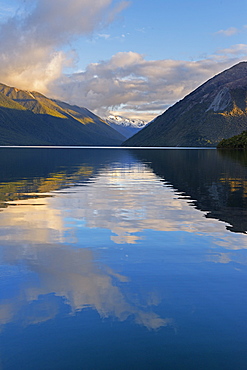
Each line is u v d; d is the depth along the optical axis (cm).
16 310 748
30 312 740
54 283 891
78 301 790
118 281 911
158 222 1636
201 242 1288
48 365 581
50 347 625
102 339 647
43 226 1541
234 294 834
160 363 586
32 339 646
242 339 650
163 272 975
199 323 701
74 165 6469
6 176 4188
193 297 816
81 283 892
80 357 600
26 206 2084
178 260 1080
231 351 616
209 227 1531
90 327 685
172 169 5375
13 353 609
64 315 729
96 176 4206
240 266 1026
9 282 895
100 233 1416
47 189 2948
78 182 3531
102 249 1191
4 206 2086
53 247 1212
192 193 2683
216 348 624
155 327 686
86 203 2205
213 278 932
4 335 657
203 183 3400
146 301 794
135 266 1023
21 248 1198
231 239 1330
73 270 984
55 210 1952
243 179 3778
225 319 716
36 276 938
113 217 1753
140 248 1206
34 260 1070
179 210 1958
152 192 2756
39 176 4197
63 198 2427
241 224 1593
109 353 610
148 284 890
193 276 947
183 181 3609
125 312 743
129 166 6184
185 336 657
